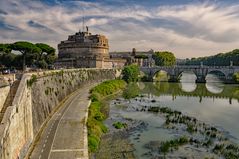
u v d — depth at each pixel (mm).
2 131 24031
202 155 36812
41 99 46031
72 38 158250
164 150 38312
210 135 45531
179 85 130375
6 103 32406
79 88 88438
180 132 47500
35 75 43750
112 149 38156
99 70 116562
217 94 99250
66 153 32219
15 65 88312
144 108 68500
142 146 39875
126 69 134375
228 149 39094
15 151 28297
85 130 41125
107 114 60719
